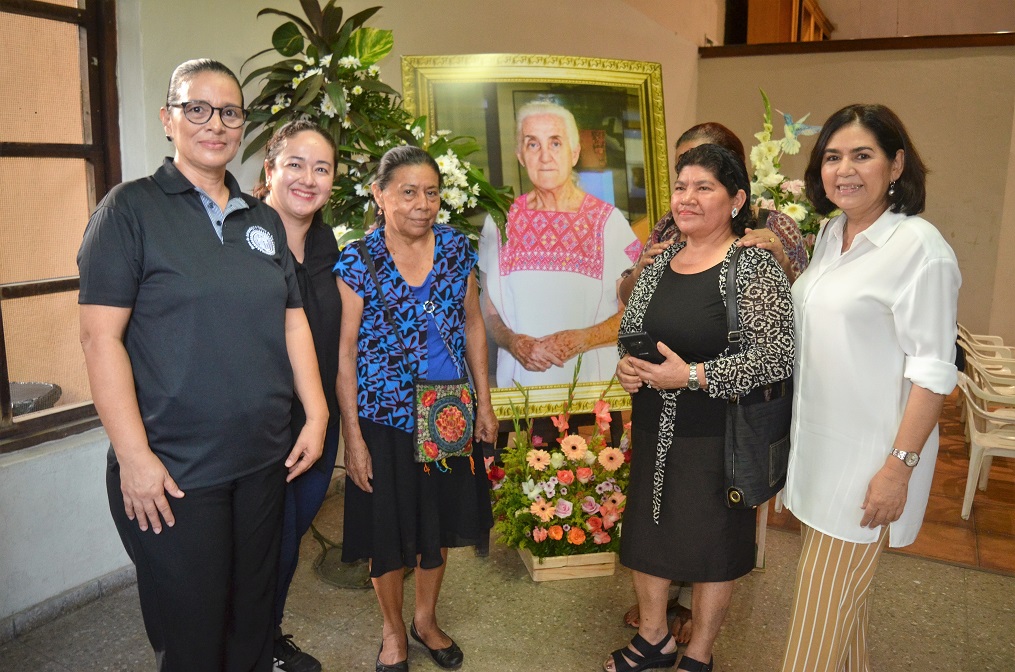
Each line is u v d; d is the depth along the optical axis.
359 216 2.97
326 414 1.95
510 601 2.77
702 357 2.01
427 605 2.37
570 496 2.93
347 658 2.42
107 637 2.49
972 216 6.54
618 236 3.23
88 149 2.70
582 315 3.19
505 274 3.15
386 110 3.06
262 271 1.74
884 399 1.71
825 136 1.78
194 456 1.65
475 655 2.44
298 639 2.52
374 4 3.73
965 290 6.68
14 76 2.47
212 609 1.72
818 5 10.35
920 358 1.64
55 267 2.66
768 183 2.70
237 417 1.68
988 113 6.36
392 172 2.06
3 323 2.50
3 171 2.47
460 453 2.18
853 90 6.73
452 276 2.21
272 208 1.90
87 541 2.68
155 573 1.68
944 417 5.43
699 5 7.32
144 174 2.84
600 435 3.16
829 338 1.77
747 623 2.65
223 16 3.10
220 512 1.70
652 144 3.40
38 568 2.53
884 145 1.69
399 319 2.14
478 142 3.19
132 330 1.63
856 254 1.77
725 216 2.02
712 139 2.33
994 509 3.81
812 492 1.82
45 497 2.53
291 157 2.03
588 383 3.20
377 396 2.14
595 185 3.27
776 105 7.01
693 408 2.04
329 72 2.86
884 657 2.49
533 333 3.17
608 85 3.35
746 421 1.96
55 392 2.67
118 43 2.76
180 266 1.61
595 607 2.73
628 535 2.20
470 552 3.16
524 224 3.17
